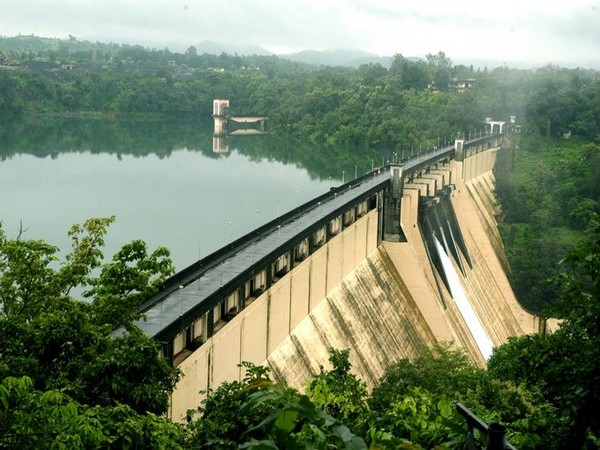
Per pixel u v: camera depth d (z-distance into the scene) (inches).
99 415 985.5
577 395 745.6
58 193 5994.1
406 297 3538.4
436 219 4367.6
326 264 2834.6
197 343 1824.6
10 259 1321.4
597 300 748.6
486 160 6948.8
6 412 786.8
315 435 539.8
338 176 7839.6
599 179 6722.4
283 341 2426.2
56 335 1139.9
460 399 1844.2
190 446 1093.1
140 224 5167.3
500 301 5098.4
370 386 2684.5
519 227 6417.3
